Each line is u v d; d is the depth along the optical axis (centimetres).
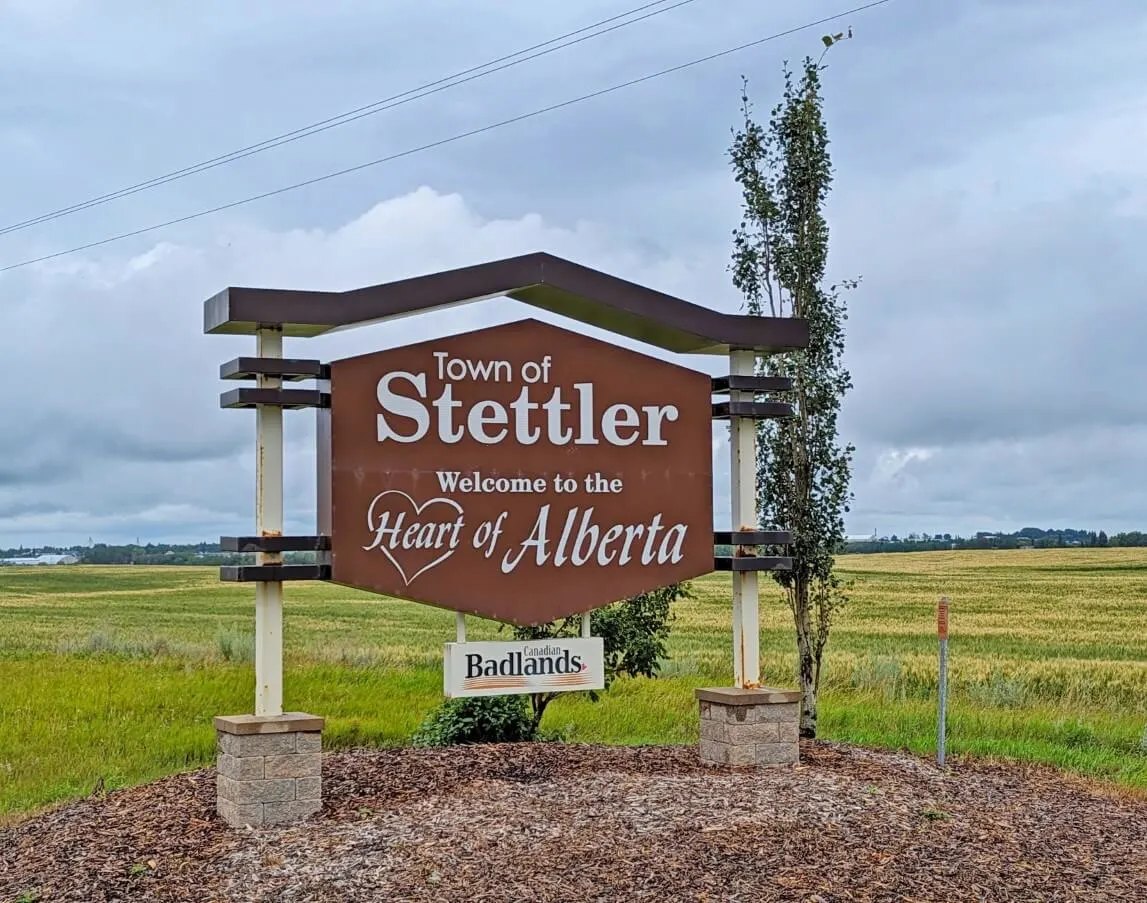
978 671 2372
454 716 1211
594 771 953
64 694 1872
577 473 985
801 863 730
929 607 4462
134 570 10794
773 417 1041
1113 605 4603
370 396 923
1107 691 2142
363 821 812
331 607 5000
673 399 1020
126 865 755
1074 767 1248
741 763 976
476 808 820
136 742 1460
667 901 672
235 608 5144
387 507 920
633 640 1330
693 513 1021
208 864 749
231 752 830
